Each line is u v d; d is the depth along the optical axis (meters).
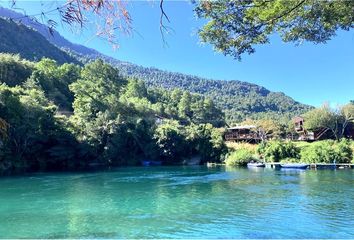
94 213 21.48
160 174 48.62
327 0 7.38
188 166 67.12
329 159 56.81
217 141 73.31
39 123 58.72
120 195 28.98
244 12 7.36
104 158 68.19
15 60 101.56
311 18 7.68
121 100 97.50
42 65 112.75
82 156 62.81
